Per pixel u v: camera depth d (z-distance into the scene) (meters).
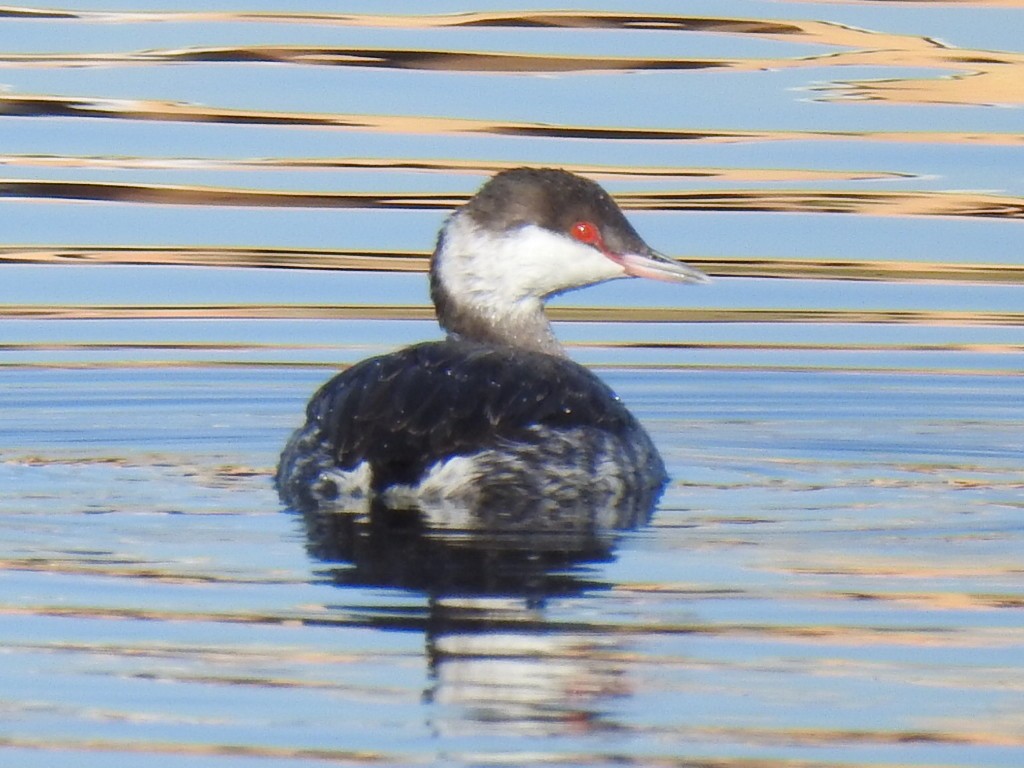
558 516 11.27
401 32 22.81
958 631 9.41
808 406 14.86
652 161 20.14
